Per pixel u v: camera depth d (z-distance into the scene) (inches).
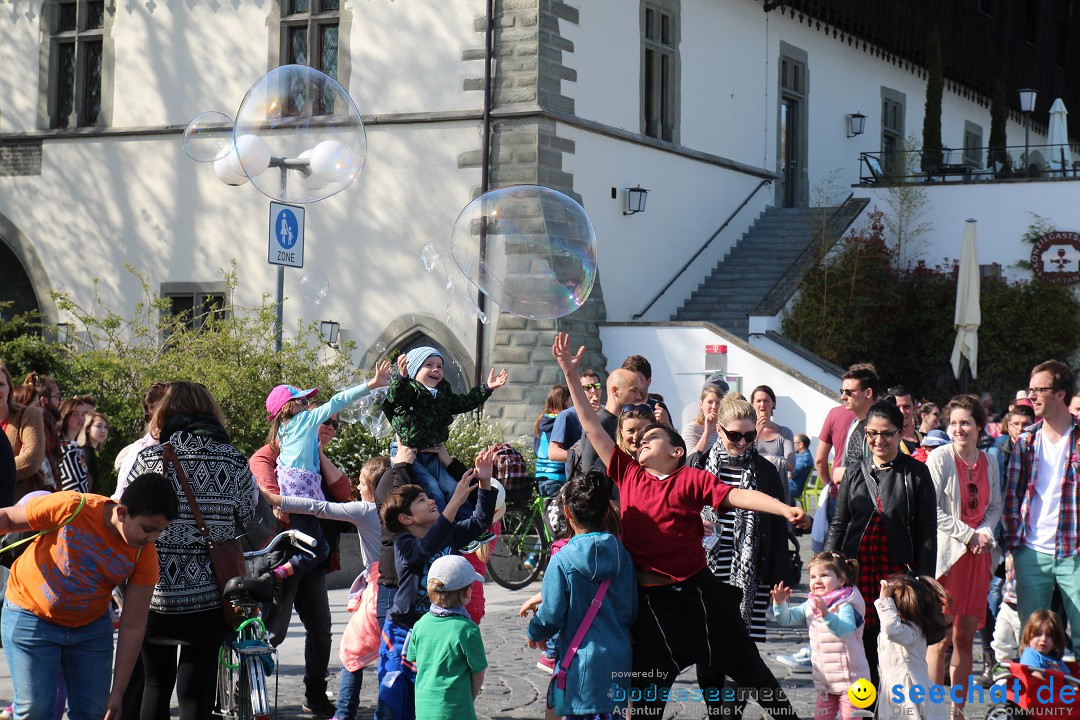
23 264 1758.1
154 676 470.3
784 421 1485.0
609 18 1624.0
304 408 628.4
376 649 547.5
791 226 1918.1
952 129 2664.9
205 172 1652.3
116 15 1716.3
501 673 664.4
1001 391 1927.9
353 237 1582.2
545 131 1493.6
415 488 510.9
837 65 2190.0
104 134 1707.7
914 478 540.1
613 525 480.7
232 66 1646.2
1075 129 3275.1
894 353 1958.7
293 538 547.5
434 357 562.9
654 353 1542.8
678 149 1748.3
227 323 1213.1
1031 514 613.0
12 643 433.7
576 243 679.1
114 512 427.2
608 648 463.8
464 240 690.2
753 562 555.5
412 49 1556.3
